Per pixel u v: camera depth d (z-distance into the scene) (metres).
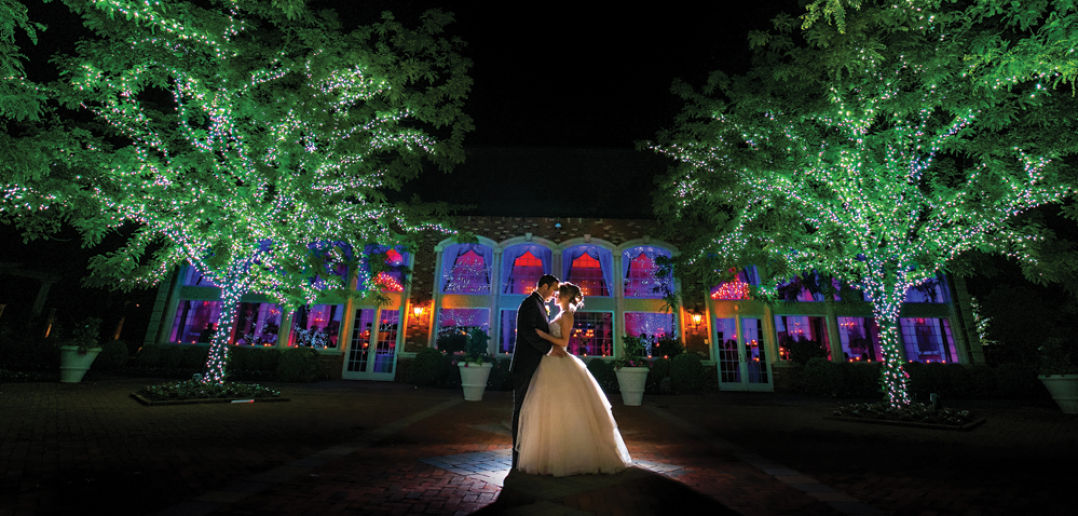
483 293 15.42
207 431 5.50
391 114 9.56
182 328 15.29
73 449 4.21
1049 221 11.38
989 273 9.71
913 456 4.93
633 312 15.26
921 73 7.07
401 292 15.40
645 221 16.09
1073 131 6.69
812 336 15.17
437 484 3.52
